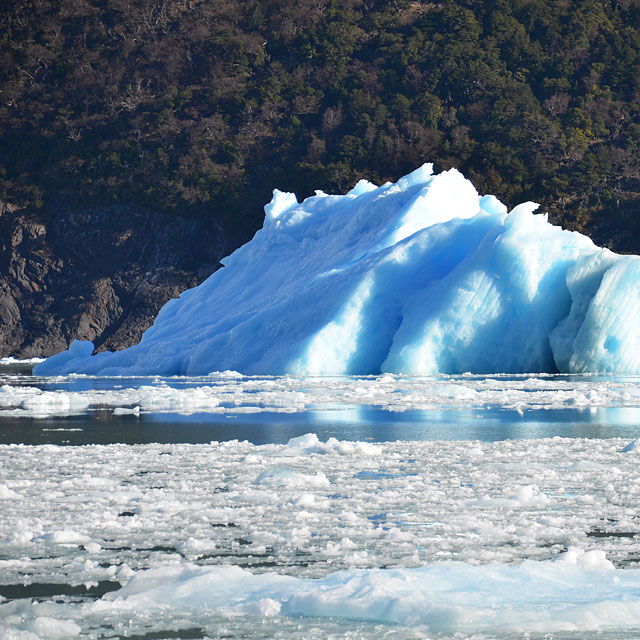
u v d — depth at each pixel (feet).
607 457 139.74
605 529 88.84
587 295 444.55
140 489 114.93
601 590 64.90
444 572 68.64
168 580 70.59
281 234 624.18
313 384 366.84
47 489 114.83
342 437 175.11
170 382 408.87
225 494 109.19
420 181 591.78
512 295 448.65
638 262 432.25
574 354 439.63
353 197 632.79
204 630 58.90
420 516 95.35
